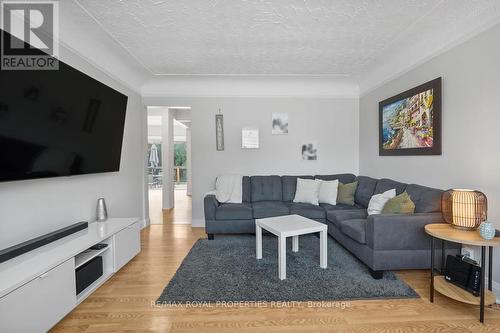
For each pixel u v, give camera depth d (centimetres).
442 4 225
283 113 465
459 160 249
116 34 276
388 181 339
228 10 233
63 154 227
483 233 181
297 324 179
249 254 308
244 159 463
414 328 174
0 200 184
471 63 235
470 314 189
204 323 181
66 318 188
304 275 251
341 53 332
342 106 471
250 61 359
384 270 250
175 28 264
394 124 353
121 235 260
